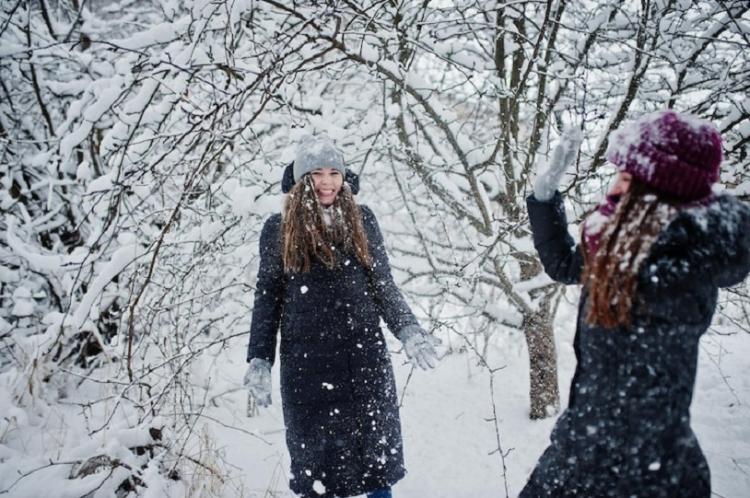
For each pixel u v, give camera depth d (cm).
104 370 418
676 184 160
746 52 331
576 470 177
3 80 473
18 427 340
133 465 277
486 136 496
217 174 429
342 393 249
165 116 353
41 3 450
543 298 376
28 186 488
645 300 163
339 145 413
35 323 464
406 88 338
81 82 417
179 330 377
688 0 328
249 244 393
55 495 268
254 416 405
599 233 174
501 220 318
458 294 399
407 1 364
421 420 395
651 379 167
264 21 383
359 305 252
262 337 255
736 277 165
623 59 386
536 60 326
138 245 349
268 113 423
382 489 252
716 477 286
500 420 386
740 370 401
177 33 345
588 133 382
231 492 298
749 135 308
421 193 454
